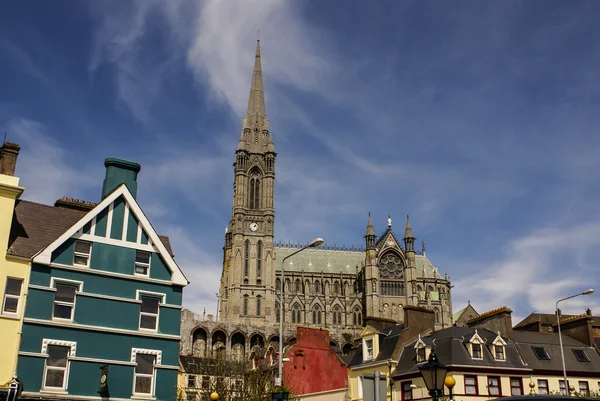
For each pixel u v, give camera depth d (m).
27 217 43.97
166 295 45.19
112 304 43.00
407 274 194.00
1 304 39.22
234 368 77.75
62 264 41.94
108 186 47.25
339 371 73.19
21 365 38.72
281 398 42.50
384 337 65.50
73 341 40.84
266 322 180.25
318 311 192.88
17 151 44.12
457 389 54.19
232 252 187.50
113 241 44.34
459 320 197.12
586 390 60.16
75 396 39.81
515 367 57.34
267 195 196.62
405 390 58.25
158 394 42.66
